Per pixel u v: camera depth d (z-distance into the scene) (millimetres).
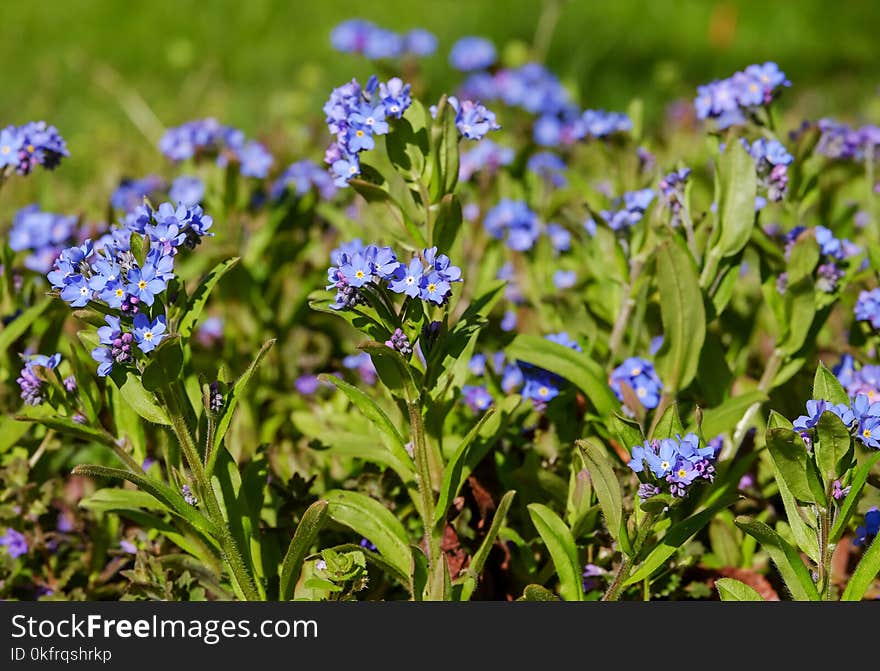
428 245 773
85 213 993
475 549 803
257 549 775
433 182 767
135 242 725
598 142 912
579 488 775
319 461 851
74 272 726
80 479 863
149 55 1746
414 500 792
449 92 1623
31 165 833
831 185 936
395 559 768
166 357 727
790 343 811
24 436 830
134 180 1045
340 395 888
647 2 1890
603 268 860
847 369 830
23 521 819
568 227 887
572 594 760
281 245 960
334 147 770
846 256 855
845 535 803
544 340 809
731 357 859
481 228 956
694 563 805
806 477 721
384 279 727
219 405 736
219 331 925
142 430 793
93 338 746
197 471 737
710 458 720
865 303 808
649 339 860
